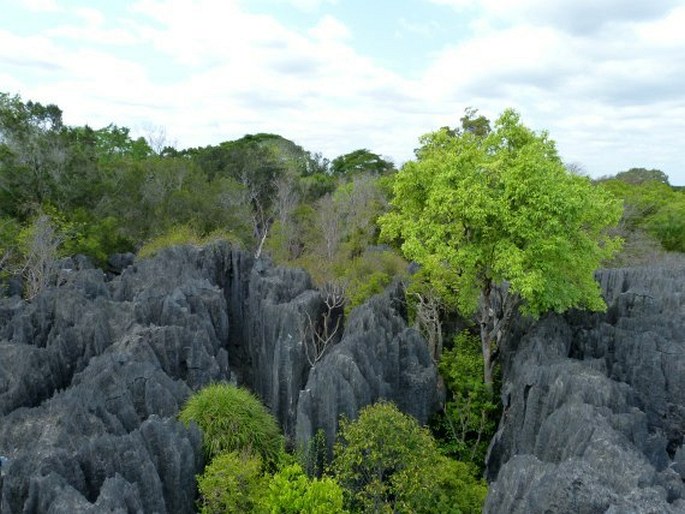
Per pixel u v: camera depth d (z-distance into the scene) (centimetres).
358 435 2269
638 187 7781
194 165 6794
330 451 2527
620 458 1812
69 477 1930
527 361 2816
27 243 4234
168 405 2572
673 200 7362
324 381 2581
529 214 2617
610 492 1605
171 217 5716
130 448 2047
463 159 2819
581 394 2331
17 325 3222
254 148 8431
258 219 7381
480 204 2641
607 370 2845
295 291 3888
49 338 3161
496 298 3281
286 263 5022
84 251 5000
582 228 3141
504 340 3362
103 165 6506
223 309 3728
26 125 5506
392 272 4494
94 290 3812
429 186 3005
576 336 3139
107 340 3158
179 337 3089
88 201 5609
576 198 2617
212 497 2091
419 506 2164
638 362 2803
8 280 4175
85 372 2700
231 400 2544
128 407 2422
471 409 3105
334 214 5962
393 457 2238
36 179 5275
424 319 3450
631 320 3081
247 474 2166
